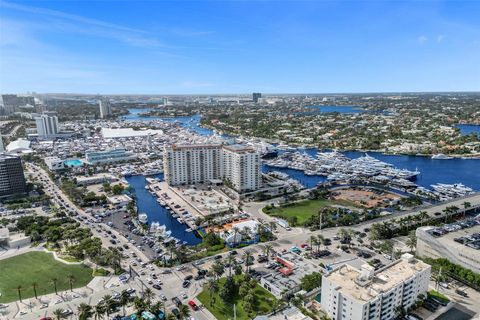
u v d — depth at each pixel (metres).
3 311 183.25
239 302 189.62
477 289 198.50
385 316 166.62
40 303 190.12
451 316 175.38
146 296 189.12
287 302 185.88
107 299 176.50
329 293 171.25
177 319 174.00
